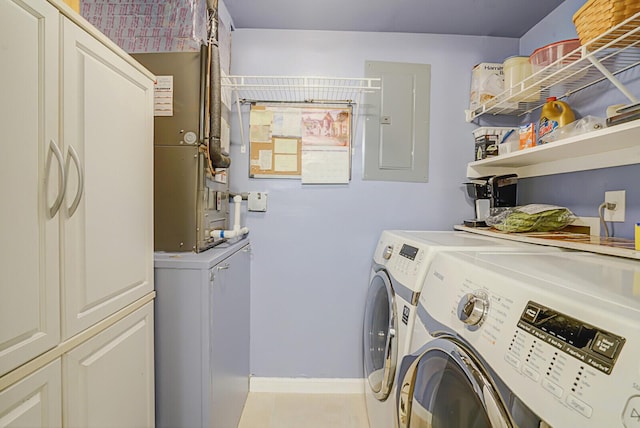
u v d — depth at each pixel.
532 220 1.46
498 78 1.94
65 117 0.73
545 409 0.53
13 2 0.60
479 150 1.97
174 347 1.24
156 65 1.45
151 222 1.13
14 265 0.61
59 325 0.72
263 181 2.06
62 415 0.73
